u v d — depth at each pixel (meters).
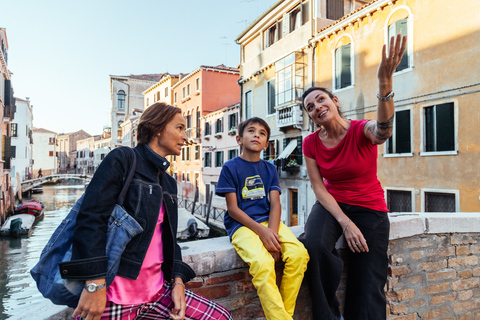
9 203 27.89
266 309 1.70
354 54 13.25
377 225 2.08
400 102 11.43
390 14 11.78
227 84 29.75
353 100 13.30
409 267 2.60
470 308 2.85
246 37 21.23
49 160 74.88
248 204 2.11
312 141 2.22
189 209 30.31
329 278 1.98
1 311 11.18
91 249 1.14
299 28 16.19
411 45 11.08
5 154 25.17
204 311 1.56
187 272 1.56
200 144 29.03
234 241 1.97
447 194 10.12
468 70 9.52
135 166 1.34
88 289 1.12
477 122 9.30
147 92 43.06
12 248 18.77
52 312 1.60
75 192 52.50
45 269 1.23
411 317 2.60
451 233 2.79
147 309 1.41
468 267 2.85
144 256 1.31
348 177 2.11
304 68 15.93
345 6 15.94
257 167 2.18
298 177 16.14
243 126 2.20
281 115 16.94
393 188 11.61
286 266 1.87
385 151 11.95
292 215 16.98
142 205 1.32
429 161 10.51
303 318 2.28
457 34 9.80
